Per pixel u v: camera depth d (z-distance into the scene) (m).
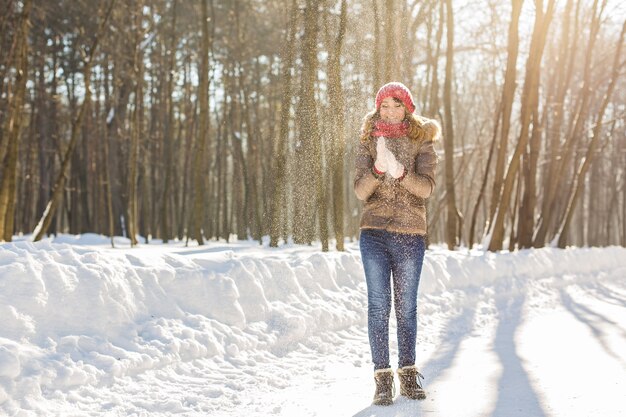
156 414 3.45
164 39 25.16
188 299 5.01
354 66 8.02
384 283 3.79
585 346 5.59
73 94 26.69
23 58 11.55
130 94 26.64
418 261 3.83
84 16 23.45
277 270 6.07
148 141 26.84
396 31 8.19
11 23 16.89
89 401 3.52
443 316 7.59
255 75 26.94
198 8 25.08
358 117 7.98
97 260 4.60
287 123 8.95
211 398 3.79
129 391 3.75
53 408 3.34
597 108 31.95
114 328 4.29
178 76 26.89
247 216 24.08
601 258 14.41
